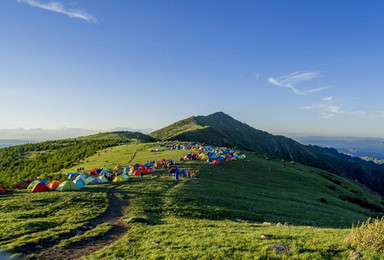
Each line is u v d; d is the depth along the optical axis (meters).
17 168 104.94
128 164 77.75
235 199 41.06
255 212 35.31
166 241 18.30
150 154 92.88
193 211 31.86
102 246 18.77
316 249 14.91
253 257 14.30
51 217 26.00
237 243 16.84
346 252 14.16
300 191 60.19
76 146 133.00
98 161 91.81
